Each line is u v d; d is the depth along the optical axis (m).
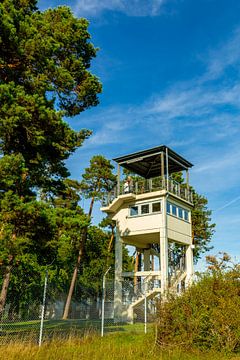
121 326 20.64
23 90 16.72
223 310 11.69
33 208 14.83
